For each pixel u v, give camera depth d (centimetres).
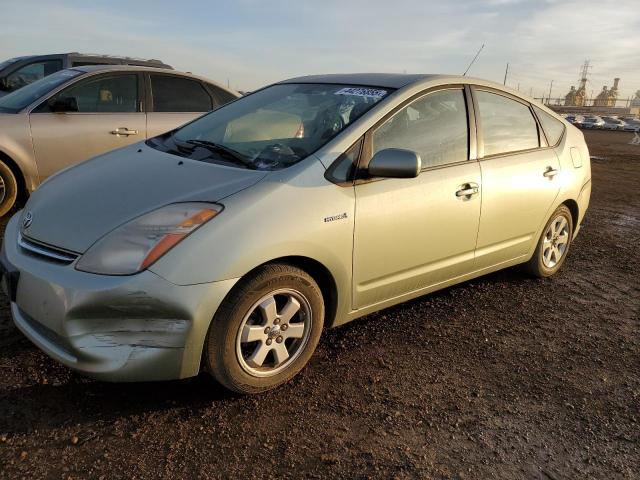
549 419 276
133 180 284
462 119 363
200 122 384
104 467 220
